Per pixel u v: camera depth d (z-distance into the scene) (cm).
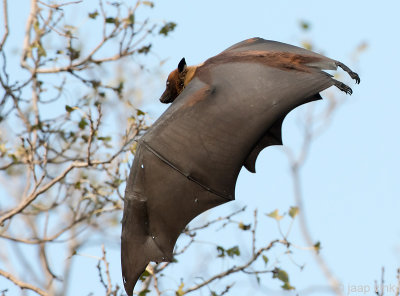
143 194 2298
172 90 2731
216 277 2930
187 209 2275
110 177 3186
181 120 2308
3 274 2992
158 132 2320
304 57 2333
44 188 3155
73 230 3900
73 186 3475
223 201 2264
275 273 2930
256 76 2297
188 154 2280
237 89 2291
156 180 2294
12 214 3192
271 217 2988
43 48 3397
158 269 2914
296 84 2236
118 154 3025
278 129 2562
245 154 2248
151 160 2303
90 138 3005
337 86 2219
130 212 2302
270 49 2428
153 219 2291
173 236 2275
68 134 3438
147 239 2283
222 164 2259
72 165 3094
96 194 3303
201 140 2275
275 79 2269
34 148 3319
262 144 2561
